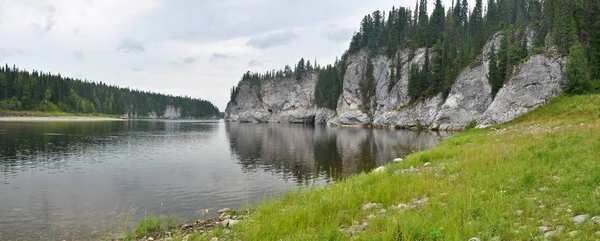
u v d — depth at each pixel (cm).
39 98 16025
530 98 5938
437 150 2395
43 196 2030
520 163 1396
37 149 4291
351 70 15175
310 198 1326
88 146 4809
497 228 688
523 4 11612
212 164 3356
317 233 820
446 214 809
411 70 10750
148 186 2323
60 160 3497
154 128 10725
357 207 1078
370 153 4078
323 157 3788
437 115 9081
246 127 12825
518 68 6444
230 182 2461
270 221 970
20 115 14212
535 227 671
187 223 1444
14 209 1734
